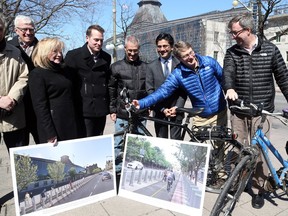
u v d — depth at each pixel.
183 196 2.77
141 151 3.03
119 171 3.30
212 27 30.08
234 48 2.94
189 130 3.13
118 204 2.95
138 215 2.75
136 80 3.51
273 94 2.93
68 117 2.84
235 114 3.03
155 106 3.50
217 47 30.67
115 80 3.55
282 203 2.98
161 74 3.44
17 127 2.88
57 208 2.75
